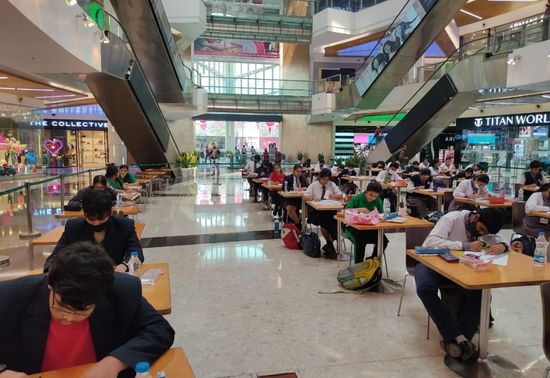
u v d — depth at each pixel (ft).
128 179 28.32
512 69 28.86
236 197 38.04
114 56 25.05
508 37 30.01
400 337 10.36
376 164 44.32
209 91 58.90
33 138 50.65
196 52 81.15
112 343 4.61
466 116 57.21
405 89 49.47
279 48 79.25
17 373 3.97
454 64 37.58
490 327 10.96
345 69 73.36
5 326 4.17
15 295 4.25
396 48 37.70
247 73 84.74
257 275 15.30
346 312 11.91
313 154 75.51
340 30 52.85
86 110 61.72
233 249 19.13
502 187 33.68
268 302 12.67
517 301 12.88
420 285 9.54
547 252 10.27
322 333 10.57
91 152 62.95
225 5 52.24
